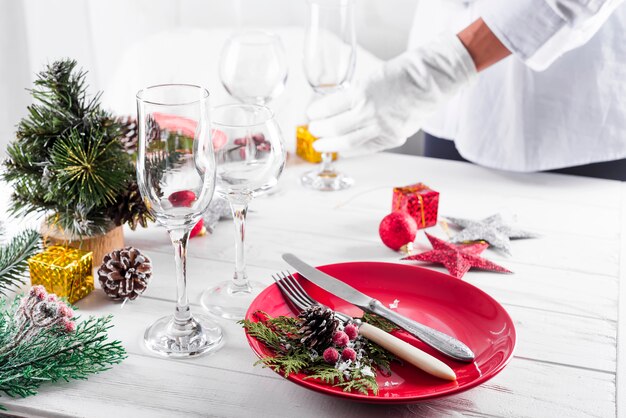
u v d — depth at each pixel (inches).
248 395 27.1
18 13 75.0
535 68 45.9
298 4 74.6
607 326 32.3
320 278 33.0
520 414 26.3
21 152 34.6
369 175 50.1
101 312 32.9
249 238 40.5
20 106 78.4
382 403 24.5
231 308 33.1
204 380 28.0
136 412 25.9
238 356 29.7
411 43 62.8
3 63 76.7
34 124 35.0
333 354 26.8
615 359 29.9
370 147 50.9
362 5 72.8
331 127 49.3
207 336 30.7
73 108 35.2
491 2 45.6
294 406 26.5
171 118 26.3
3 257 32.5
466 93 53.0
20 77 77.5
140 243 39.9
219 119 32.8
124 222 36.3
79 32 76.5
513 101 50.4
